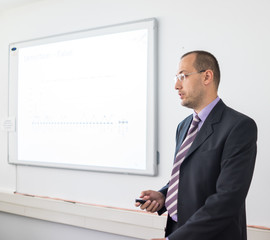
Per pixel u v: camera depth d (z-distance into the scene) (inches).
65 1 80.7
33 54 84.9
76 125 77.7
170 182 43.6
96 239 75.0
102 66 73.9
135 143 69.1
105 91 73.4
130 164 69.6
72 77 78.4
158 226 65.1
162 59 66.9
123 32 70.8
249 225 56.6
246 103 57.7
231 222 36.5
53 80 81.4
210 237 33.2
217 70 41.7
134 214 68.1
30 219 86.0
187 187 38.8
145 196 44.6
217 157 36.6
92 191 75.5
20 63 87.3
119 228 70.4
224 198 33.1
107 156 72.8
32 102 85.1
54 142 81.0
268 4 56.0
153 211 44.9
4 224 90.7
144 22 67.9
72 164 77.8
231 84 59.1
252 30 57.4
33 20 86.2
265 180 55.6
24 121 86.5
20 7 88.7
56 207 79.1
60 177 80.7
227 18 59.8
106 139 73.0
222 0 60.3
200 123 41.8
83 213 75.0
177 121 65.0
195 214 34.4
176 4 65.3
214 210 33.1
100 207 72.8
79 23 78.6
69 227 79.3
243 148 34.8
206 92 40.8
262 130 56.2
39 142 83.6
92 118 75.3
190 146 39.7
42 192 83.5
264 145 55.9
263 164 55.8
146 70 67.7
